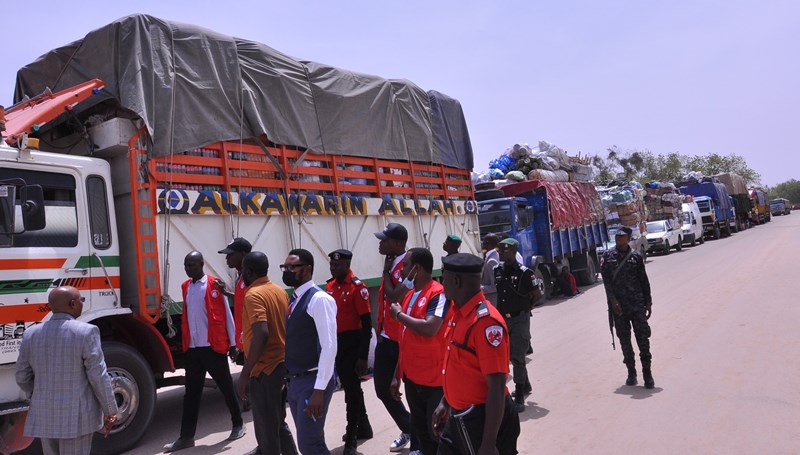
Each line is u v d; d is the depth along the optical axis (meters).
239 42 7.80
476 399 3.14
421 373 4.30
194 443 6.19
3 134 5.79
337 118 8.88
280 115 8.04
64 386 3.97
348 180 9.01
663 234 28.84
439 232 10.89
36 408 3.97
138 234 6.34
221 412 7.61
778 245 26.38
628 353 6.95
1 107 5.70
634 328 6.88
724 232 41.25
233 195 7.26
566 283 16.83
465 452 3.14
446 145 11.34
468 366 3.14
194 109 7.01
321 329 4.27
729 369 7.18
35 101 6.79
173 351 7.05
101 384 4.05
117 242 6.44
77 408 3.98
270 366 4.55
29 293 5.57
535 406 6.45
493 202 14.86
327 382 4.20
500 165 17.59
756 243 29.69
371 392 7.77
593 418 5.88
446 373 3.27
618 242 7.01
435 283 4.38
